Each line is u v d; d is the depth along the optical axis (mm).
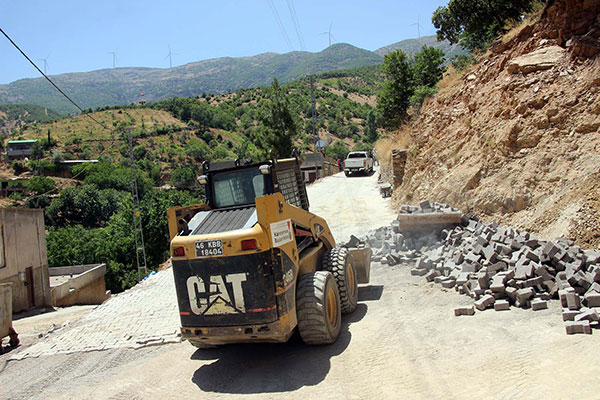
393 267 9969
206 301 5883
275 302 5730
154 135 145000
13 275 19406
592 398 3994
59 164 104312
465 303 7043
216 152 130125
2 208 19031
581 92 10055
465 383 4684
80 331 9922
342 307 7391
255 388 5527
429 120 17672
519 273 6863
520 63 12102
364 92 182375
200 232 6199
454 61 24219
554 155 9914
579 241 7926
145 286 13977
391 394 4746
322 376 5488
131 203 41188
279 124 39781
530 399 4172
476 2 21094
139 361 7414
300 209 7176
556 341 5207
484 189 11094
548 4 12844
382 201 21719
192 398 5570
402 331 6410
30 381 7234
